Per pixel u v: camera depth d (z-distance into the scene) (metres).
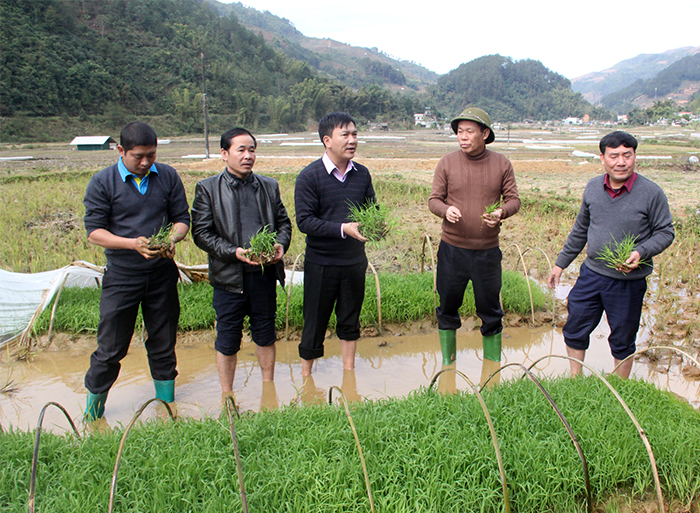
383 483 3.02
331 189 4.43
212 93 99.88
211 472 3.06
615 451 3.28
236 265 4.21
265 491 2.93
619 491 3.20
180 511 2.83
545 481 3.12
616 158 4.07
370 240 4.19
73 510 2.73
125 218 3.85
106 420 4.27
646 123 161.88
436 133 93.25
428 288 6.64
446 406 3.82
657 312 6.68
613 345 4.50
